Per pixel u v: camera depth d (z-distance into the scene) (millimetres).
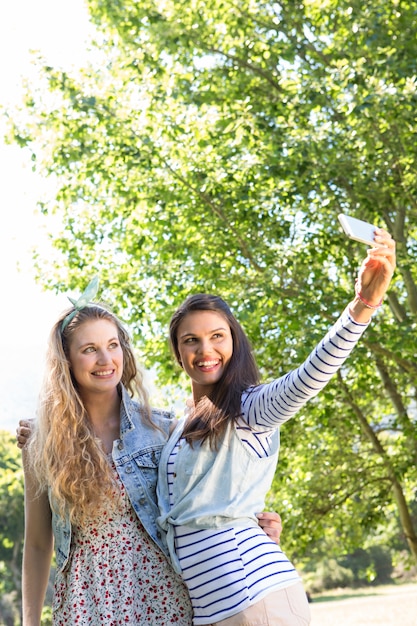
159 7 11359
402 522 12445
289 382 3127
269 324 10773
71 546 3391
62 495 3393
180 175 10906
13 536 35469
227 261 10812
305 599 3271
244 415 3307
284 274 10602
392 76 9906
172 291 10898
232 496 3264
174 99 11227
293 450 12398
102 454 3434
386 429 12406
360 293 2975
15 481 35812
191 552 3225
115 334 3566
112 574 3326
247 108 10258
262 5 11242
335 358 3023
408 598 30516
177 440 3473
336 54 10453
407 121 9680
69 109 11336
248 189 10383
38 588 3557
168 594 3293
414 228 11836
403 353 10117
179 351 3516
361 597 35188
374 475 12703
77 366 3512
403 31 10180
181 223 11023
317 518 12469
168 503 3355
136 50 11469
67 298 3574
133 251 11547
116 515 3375
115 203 11797
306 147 9758
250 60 11469
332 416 12219
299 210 10742
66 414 3465
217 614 3146
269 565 3205
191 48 11336
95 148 11383
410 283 11250
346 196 10625
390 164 10094
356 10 9977
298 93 10219
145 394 3699
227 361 3422
